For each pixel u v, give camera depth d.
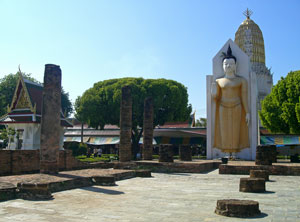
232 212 8.88
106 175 16.12
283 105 37.28
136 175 20.25
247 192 13.50
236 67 29.83
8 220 8.37
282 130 38.84
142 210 9.77
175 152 53.34
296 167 20.19
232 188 14.83
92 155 45.34
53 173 16.45
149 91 43.47
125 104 27.11
